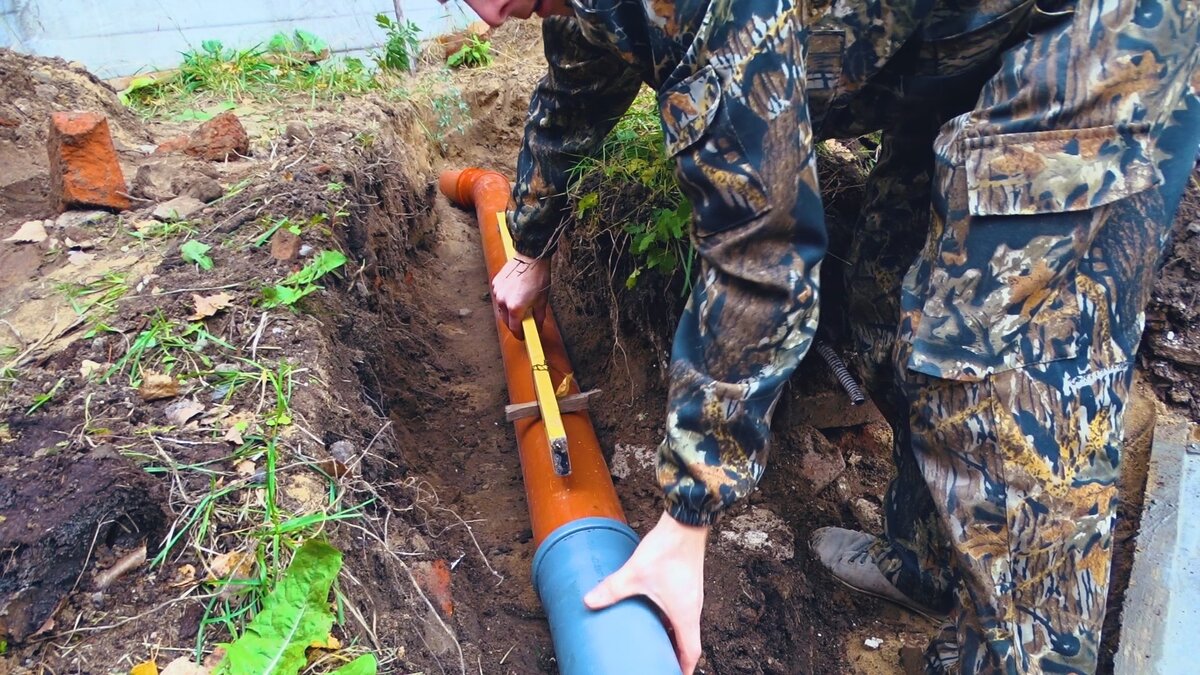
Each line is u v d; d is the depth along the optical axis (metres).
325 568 1.19
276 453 1.40
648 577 1.18
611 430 2.26
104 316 1.72
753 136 0.95
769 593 1.79
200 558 1.24
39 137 2.54
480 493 2.12
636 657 1.17
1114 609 1.57
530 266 2.00
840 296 2.02
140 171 2.30
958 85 1.26
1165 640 1.43
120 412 1.46
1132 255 1.14
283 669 1.10
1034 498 1.14
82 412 1.45
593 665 1.18
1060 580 1.18
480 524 1.99
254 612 1.18
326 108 3.28
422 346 2.62
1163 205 1.14
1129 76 1.04
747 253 1.01
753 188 0.96
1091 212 1.08
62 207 2.18
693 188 1.01
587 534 1.51
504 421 2.41
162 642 1.13
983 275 1.11
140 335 1.66
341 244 2.20
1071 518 1.15
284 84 3.59
